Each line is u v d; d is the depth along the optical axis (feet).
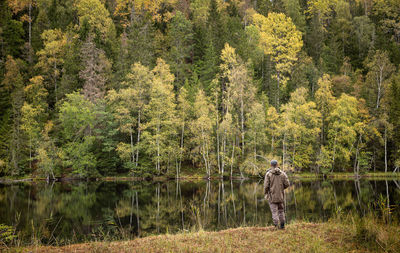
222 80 161.99
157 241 25.04
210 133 140.56
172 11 244.63
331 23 246.47
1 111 146.72
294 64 188.44
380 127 153.28
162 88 131.23
